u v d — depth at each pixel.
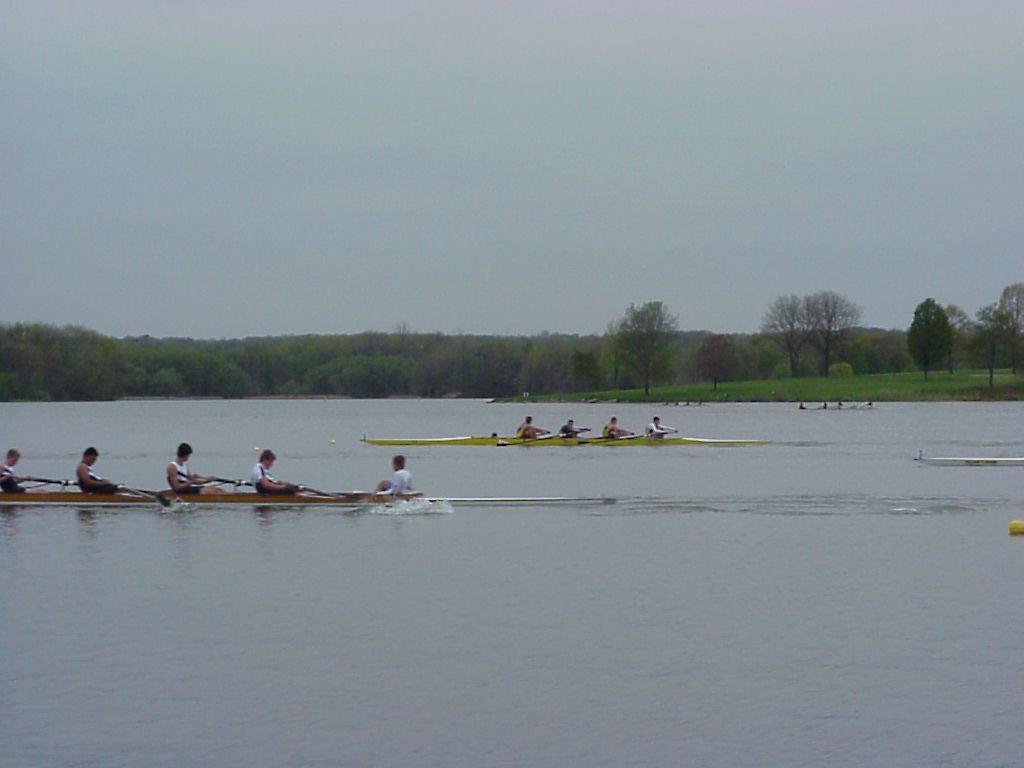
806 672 17.41
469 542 29.64
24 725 15.31
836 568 25.55
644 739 14.82
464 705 16.05
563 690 16.66
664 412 150.25
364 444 81.88
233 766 13.98
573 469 55.91
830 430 97.50
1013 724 15.23
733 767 13.95
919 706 15.92
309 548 28.66
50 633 19.69
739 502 39.16
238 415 153.62
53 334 183.00
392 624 20.25
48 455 70.75
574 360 192.25
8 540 29.98
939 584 23.61
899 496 41.06
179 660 18.08
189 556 27.41
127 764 14.05
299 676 17.31
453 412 162.00
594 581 24.06
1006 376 188.12
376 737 14.91
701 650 18.61
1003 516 35.06
